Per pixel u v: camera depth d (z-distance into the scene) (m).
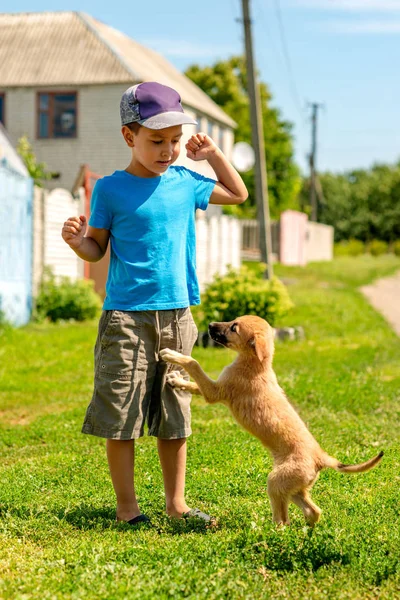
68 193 17.39
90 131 27.62
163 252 4.78
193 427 7.93
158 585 3.67
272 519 4.69
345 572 3.96
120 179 4.78
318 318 18.27
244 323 4.82
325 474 5.97
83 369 11.37
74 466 6.47
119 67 27.34
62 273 17.34
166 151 4.66
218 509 5.14
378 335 15.69
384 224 76.62
